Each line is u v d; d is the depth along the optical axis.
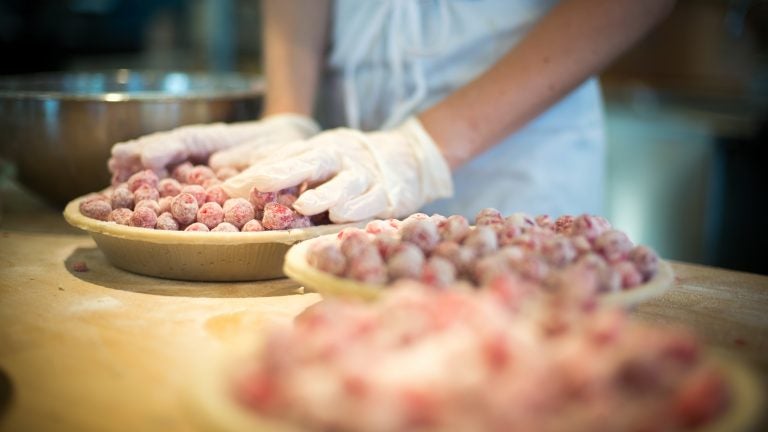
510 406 0.48
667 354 0.55
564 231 0.85
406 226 0.80
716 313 0.87
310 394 0.50
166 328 0.81
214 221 0.93
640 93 2.63
